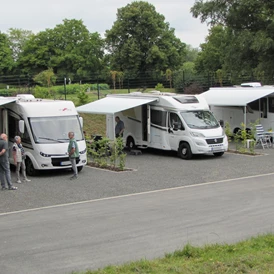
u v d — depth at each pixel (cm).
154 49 6781
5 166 1667
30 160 1944
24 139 1973
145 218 1234
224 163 2200
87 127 3525
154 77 5731
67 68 7288
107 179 1847
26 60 7288
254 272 748
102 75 6506
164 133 2452
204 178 1833
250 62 3684
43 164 1914
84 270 842
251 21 3644
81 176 1923
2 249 985
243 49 3584
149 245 994
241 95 2836
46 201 1484
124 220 1219
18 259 916
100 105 2608
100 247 986
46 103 2030
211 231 1096
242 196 1494
